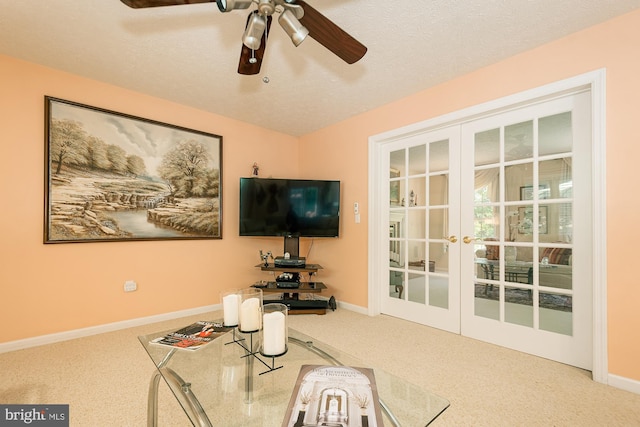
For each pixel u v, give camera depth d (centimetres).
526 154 224
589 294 194
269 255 375
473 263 250
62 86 239
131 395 162
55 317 235
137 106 276
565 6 167
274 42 200
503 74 222
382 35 193
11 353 213
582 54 188
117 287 264
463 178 257
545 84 203
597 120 182
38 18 177
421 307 284
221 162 330
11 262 218
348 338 247
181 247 303
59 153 235
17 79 221
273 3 132
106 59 222
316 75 244
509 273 231
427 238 281
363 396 97
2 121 215
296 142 412
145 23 183
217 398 108
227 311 150
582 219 198
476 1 164
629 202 171
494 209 240
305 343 151
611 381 174
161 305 289
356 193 332
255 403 106
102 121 255
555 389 171
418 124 274
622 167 174
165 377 120
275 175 386
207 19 179
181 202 302
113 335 250
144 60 224
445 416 146
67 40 199
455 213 262
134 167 272
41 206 230
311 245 390
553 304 209
